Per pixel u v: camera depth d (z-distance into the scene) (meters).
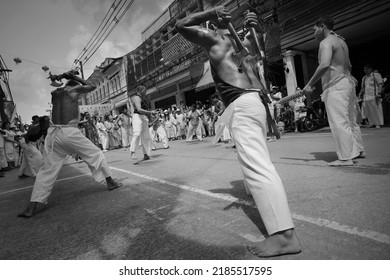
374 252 1.69
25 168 7.44
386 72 12.41
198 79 17.95
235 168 4.62
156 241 2.27
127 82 27.84
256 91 2.13
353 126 4.09
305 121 9.76
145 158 7.39
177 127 15.95
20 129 12.06
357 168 3.57
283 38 11.10
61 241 2.56
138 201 3.50
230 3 12.84
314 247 1.83
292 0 10.46
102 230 2.69
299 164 4.28
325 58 3.66
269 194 1.85
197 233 2.31
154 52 21.88
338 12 9.02
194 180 4.17
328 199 2.63
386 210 2.22
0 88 19.52
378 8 8.31
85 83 4.18
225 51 2.16
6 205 4.38
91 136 12.10
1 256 2.39
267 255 1.81
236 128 2.05
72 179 5.92
